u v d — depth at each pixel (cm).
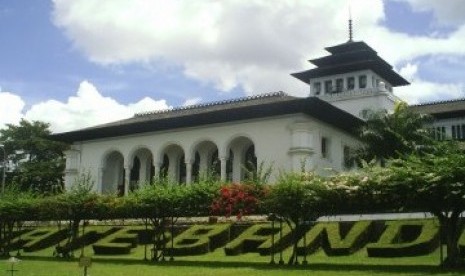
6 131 7619
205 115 4831
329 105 4459
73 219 3534
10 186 5109
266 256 3038
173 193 3039
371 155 4562
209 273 2270
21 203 3759
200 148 5350
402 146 4469
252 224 3609
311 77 6444
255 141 4741
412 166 2416
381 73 6356
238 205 2841
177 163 5478
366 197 2477
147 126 5275
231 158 5138
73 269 2548
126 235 3747
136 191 3362
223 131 4950
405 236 3106
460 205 2323
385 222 3244
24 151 7562
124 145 5569
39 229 4491
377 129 4591
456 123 6175
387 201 2444
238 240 3281
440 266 2331
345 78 6253
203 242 3328
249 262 2770
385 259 2708
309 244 3039
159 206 3048
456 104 6344
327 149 4950
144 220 3650
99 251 3559
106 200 3406
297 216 2658
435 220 3097
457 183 2198
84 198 3459
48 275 2253
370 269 2291
